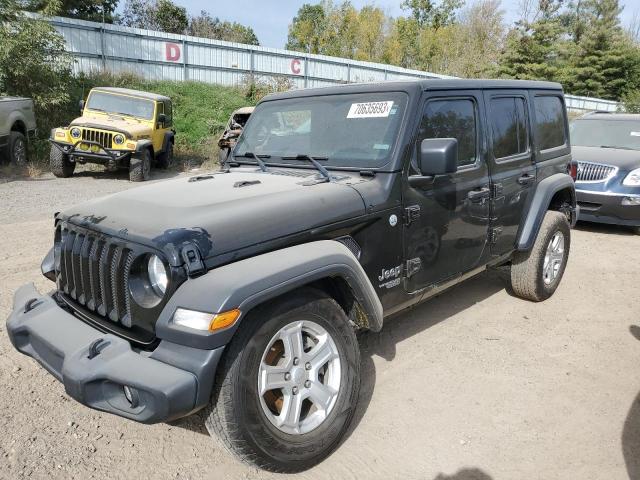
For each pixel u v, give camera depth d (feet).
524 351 13.84
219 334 7.54
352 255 9.64
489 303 17.12
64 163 41.52
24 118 43.91
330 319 9.34
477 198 13.33
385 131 11.41
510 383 12.22
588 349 14.05
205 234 8.27
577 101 119.55
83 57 73.61
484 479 9.11
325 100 12.78
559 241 17.39
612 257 23.30
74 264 9.62
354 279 9.41
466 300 17.35
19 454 9.38
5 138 41.09
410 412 11.02
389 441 10.08
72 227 9.79
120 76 72.33
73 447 9.67
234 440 8.12
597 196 27.07
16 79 49.57
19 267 19.03
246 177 11.78
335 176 11.35
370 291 9.84
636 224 26.86
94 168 47.96
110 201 10.11
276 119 13.51
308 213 9.54
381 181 10.94
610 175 26.91
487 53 154.71
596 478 9.16
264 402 8.50
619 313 16.60
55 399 11.18
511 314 16.26
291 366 8.85
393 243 11.10
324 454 9.30
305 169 12.03
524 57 133.69
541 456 9.71
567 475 9.22
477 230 13.61
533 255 16.29
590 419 10.86
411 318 15.83
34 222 26.16
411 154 11.32
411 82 11.80
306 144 12.59
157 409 7.36
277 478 9.07
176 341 7.75
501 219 14.61
